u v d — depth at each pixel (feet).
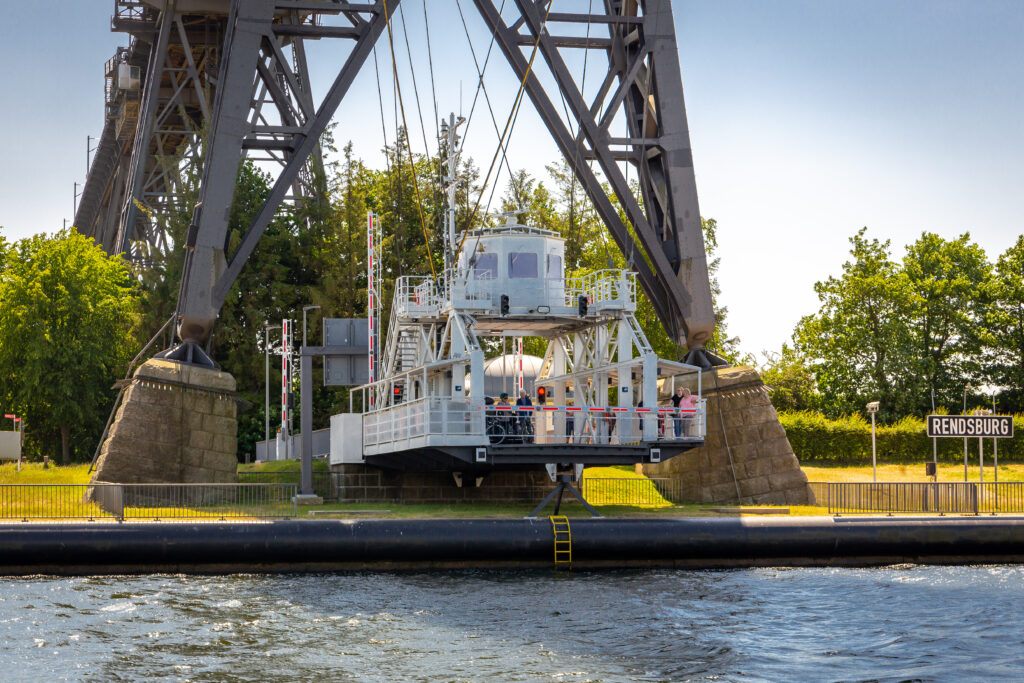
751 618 84.53
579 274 244.01
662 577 104.47
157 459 143.95
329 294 266.98
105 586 96.37
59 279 253.24
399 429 134.10
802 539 112.27
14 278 249.34
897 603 91.09
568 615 85.10
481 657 71.10
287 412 226.38
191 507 118.32
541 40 162.50
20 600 88.84
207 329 153.07
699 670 68.39
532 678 65.98
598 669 68.33
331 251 274.36
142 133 273.54
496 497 152.46
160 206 304.71
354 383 143.95
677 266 165.89
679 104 164.55
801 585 100.01
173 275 263.08
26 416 262.06
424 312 149.69
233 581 100.17
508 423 130.62
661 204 169.89
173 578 101.50
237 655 71.15
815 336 289.53
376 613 85.35
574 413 144.66
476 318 142.20
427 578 102.94
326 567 105.81
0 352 248.32
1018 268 296.51
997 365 291.58
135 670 67.05
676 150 164.55
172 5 256.52
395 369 172.76
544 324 151.33
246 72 152.66
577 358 154.20
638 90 171.94
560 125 163.63
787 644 75.92
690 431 140.36
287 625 80.64
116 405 158.20
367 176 305.53
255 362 261.85
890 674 68.08
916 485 126.82
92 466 155.22
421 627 80.23
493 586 98.48
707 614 85.92
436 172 304.30
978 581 102.63
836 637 78.18
